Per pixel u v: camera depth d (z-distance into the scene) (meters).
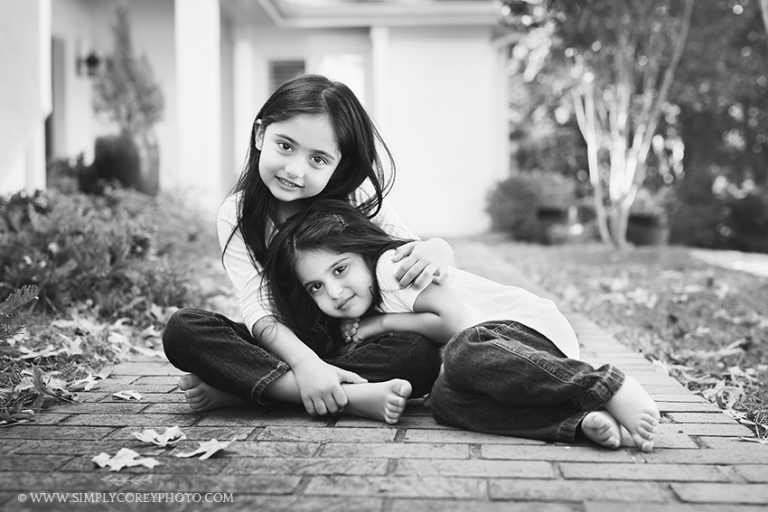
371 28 11.67
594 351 3.41
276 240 2.21
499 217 11.78
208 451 1.84
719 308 4.91
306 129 2.17
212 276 5.61
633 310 4.80
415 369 2.26
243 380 2.19
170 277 4.18
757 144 15.83
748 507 1.54
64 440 1.99
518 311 2.21
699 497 1.59
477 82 12.03
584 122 11.20
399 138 12.09
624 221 10.37
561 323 2.16
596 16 9.58
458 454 1.87
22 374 2.64
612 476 1.72
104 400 2.43
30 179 6.20
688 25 10.24
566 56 10.41
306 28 11.84
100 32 10.71
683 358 3.31
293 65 11.96
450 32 11.95
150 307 3.91
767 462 1.83
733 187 15.91
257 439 2.00
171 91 11.03
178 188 8.02
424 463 1.80
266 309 2.27
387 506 1.54
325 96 2.22
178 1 8.56
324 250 2.19
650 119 10.14
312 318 2.31
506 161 12.97
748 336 3.59
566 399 1.93
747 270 8.54
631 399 1.89
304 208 2.34
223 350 2.21
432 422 2.17
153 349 3.36
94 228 4.23
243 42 11.34
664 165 16.17
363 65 11.99
